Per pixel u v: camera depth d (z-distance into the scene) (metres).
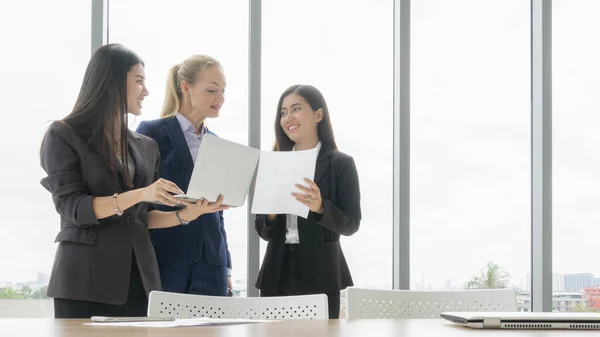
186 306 1.92
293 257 2.99
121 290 2.38
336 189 3.06
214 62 3.02
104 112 2.43
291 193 2.83
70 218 2.34
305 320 1.60
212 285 2.88
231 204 2.66
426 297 1.97
